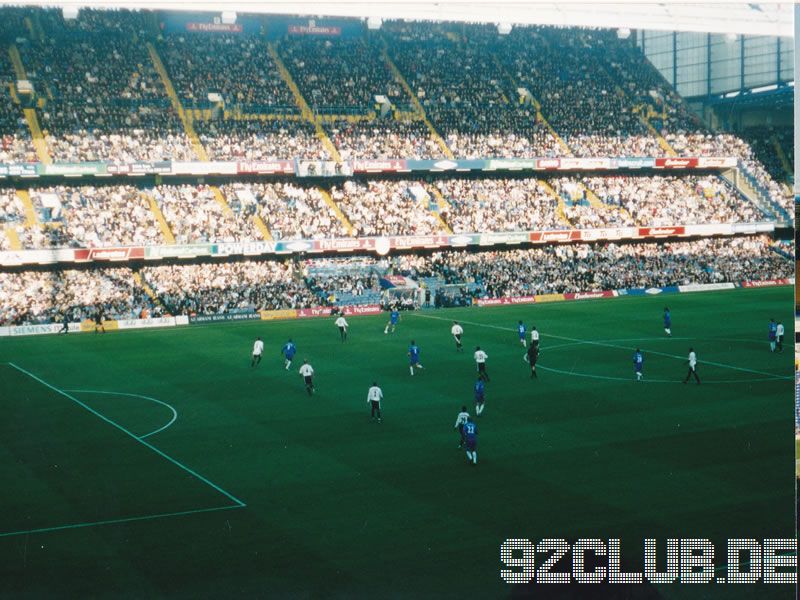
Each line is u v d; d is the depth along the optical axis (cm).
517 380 4844
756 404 4200
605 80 11719
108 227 8162
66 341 6725
